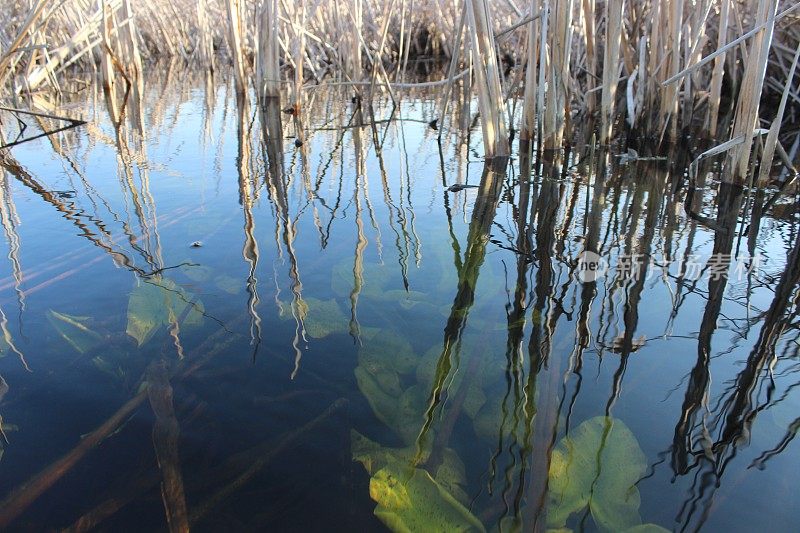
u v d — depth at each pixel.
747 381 1.33
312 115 5.50
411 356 1.42
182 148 3.87
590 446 1.11
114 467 1.07
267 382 1.32
